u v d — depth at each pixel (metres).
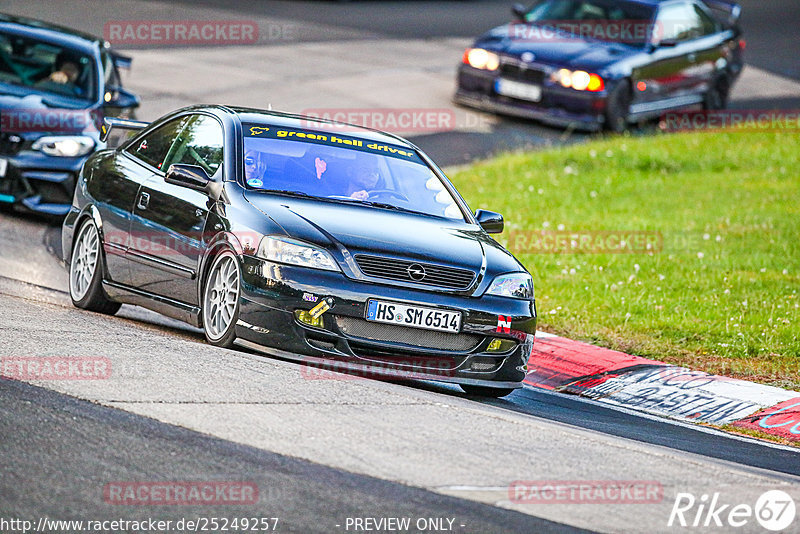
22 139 42.66
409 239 27.30
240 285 26.27
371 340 26.00
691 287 41.06
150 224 29.66
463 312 26.62
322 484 17.94
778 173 61.22
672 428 27.62
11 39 47.66
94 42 49.69
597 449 21.55
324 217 27.23
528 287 28.12
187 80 71.12
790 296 40.19
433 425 21.72
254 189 28.12
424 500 17.72
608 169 60.56
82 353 24.16
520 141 65.81
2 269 35.91
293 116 31.77
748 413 29.75
